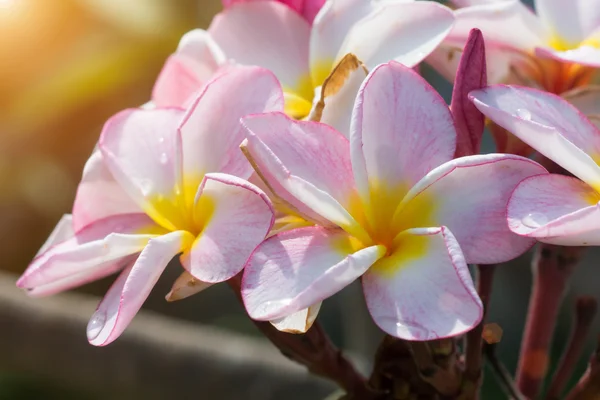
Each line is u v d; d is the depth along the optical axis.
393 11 0.51
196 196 0.49
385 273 0.47
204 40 0.54
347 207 0.48
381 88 0.48
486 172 0.48
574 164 0.47
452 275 0.46
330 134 0.48
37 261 0.50
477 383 0.50
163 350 0.72
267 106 0.50
